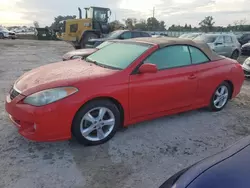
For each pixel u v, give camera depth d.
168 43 4.07
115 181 2.75
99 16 17.67
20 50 17.11
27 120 3.07
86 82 3.24
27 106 3.07
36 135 3.07
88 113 3.31
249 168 1.73
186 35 14.22
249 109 5.23
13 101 3.21
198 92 4.42
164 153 3.35
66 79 3.27
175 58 4.12
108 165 3.03
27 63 10.96
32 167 2.92
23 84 3.40
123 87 3.48
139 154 3.29
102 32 17.98
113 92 3.39
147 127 4.09
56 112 3.04
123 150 3.37
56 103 3.04
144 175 2.87
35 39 33.56
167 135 3.85
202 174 1.79
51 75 3.49
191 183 1.74
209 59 4.59
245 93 6.49
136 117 3.77
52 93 3.06
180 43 4.22
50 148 3.34
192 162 3.17
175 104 4.15
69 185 2.65
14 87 3.45
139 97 3.67
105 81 3.36
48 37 32.75
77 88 3.17
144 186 2.69
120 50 4.18
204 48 4.58
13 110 3.18
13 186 2.59
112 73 3.48
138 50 3.94
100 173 2.87
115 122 3.58
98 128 3.45
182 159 3.23
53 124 3.07
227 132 4.08
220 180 1.66
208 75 4.48
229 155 1.95
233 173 1.70
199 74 4.33
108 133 3.55
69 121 3.16
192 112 4.88
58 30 21.05
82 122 3.29
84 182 2.71
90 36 17.31
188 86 4.20
